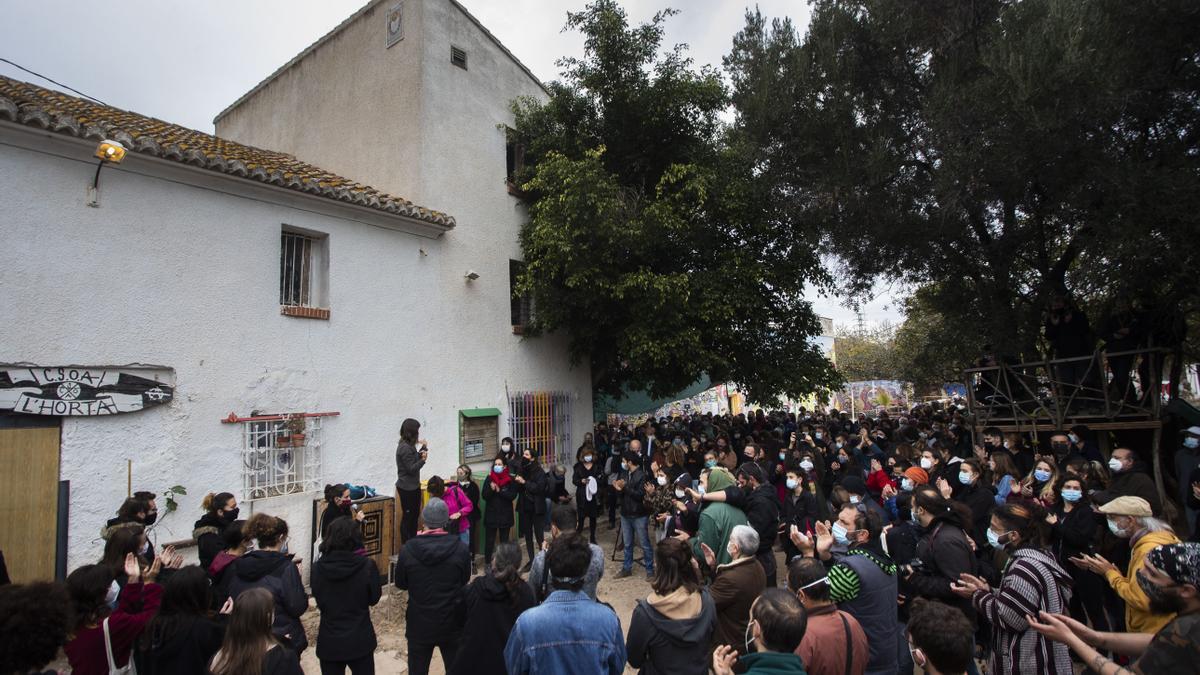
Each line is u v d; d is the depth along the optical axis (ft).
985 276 33.24
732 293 33.94
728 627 12.83
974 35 30.12
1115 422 27.58
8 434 18.53
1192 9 22.58
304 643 13.38
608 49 34.63
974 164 26.84
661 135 37.32
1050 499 19.17
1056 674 10.82
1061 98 23.99
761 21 36.86
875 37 32.50
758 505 18.40
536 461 30.14
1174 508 25.34
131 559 12.42
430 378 32.04
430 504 15.15
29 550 18.60
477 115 37.40
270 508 24.44
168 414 21.99
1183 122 25.70
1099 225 24.91
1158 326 27.71
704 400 119.55
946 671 8.32
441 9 35.88
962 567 13.16
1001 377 31.81
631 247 33.27
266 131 43.83
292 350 26.16
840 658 9.77
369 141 36.35
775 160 35.32
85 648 10.89
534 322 38.04
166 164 22.35
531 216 39.29
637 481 27.58
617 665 10.19
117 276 21.12
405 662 19.01
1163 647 7.99
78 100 27.81
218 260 23.99
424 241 32.71
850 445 36.40
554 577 10.78
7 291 18.72
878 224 32.58
